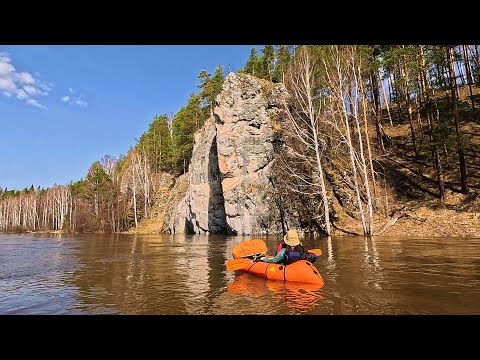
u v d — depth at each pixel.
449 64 20.80
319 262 10.48
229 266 9.62
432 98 23.47
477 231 16.12
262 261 9.55
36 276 9.91
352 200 23.23
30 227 93.44
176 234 38.53
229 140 29.20
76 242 27.67
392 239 16.52
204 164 35.22
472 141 24.77
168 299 6.70
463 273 8.29
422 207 20.47
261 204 26.88
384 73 29.59
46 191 104.56
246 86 29.62
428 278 7.80
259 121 28.67
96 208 59.88
